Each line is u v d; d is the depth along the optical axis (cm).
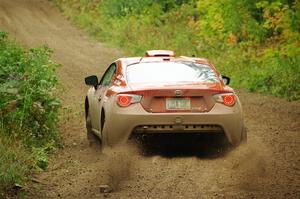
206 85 1714
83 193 1363
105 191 1366
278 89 3409
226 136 1695
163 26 6144
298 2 4212
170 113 1661
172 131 1666
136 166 1605
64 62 4878
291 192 1328
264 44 4531
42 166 1644
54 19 7344
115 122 1677
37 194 1366
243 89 3666
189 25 5647
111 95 1738
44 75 2066
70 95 3375
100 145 1989
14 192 1383
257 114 2716
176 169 1571
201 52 4909
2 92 1814
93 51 5600
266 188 1370
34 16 7406
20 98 1817
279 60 3819
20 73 1972
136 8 6862
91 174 1552
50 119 1994
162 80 1753
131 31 6144
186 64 1850
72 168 1636
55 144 1967
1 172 1423
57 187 1434
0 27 6556
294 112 2761
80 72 4422
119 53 5575
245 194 1313
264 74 3706
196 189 1369
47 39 6106
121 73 1812
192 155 1758
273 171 1547
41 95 1969
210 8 4972
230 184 1411
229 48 4612
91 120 2023
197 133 1698
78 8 7812
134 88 1688
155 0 6656
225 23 4834
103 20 7000
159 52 1961
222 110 1683
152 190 1366
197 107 1678
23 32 6391
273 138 2073
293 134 2167
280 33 4619
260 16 4806
